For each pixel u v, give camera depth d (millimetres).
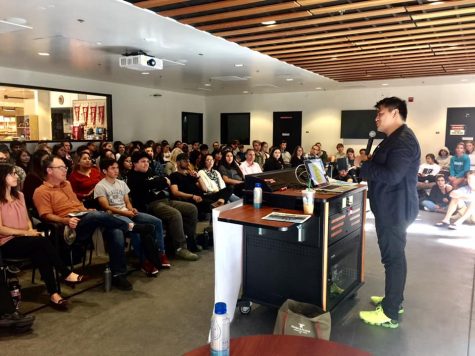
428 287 3326
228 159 5746
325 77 8117
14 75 7312
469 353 2324
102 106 9156
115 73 7875
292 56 6016
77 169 4328
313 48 5430
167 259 3963
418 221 5902
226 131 12312
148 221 3711
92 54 5996
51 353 2285
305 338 1363
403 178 2459
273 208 2586
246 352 1262
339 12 3998
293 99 11117
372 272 3689
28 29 4500
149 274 3531
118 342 2412
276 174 2914
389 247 2562
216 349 1228
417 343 2436
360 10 3953
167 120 11016
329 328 2080
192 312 2830
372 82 8844
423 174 7840
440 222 5691
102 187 3727
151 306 2928
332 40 4980
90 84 8734
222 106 12250
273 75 7930
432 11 3939
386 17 4148
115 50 5691
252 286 2762
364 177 2584
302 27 4547
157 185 4234
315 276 2502
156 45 5324
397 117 2518
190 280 3451
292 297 2604
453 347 2393
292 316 2107
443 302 3033
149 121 10406
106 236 3330
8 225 2840
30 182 3668
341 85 9469
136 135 10016
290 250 2576
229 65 6832
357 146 10312
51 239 3129
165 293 3168
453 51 5578
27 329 2531
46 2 3561
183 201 4500
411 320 2738
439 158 8844
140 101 10086
